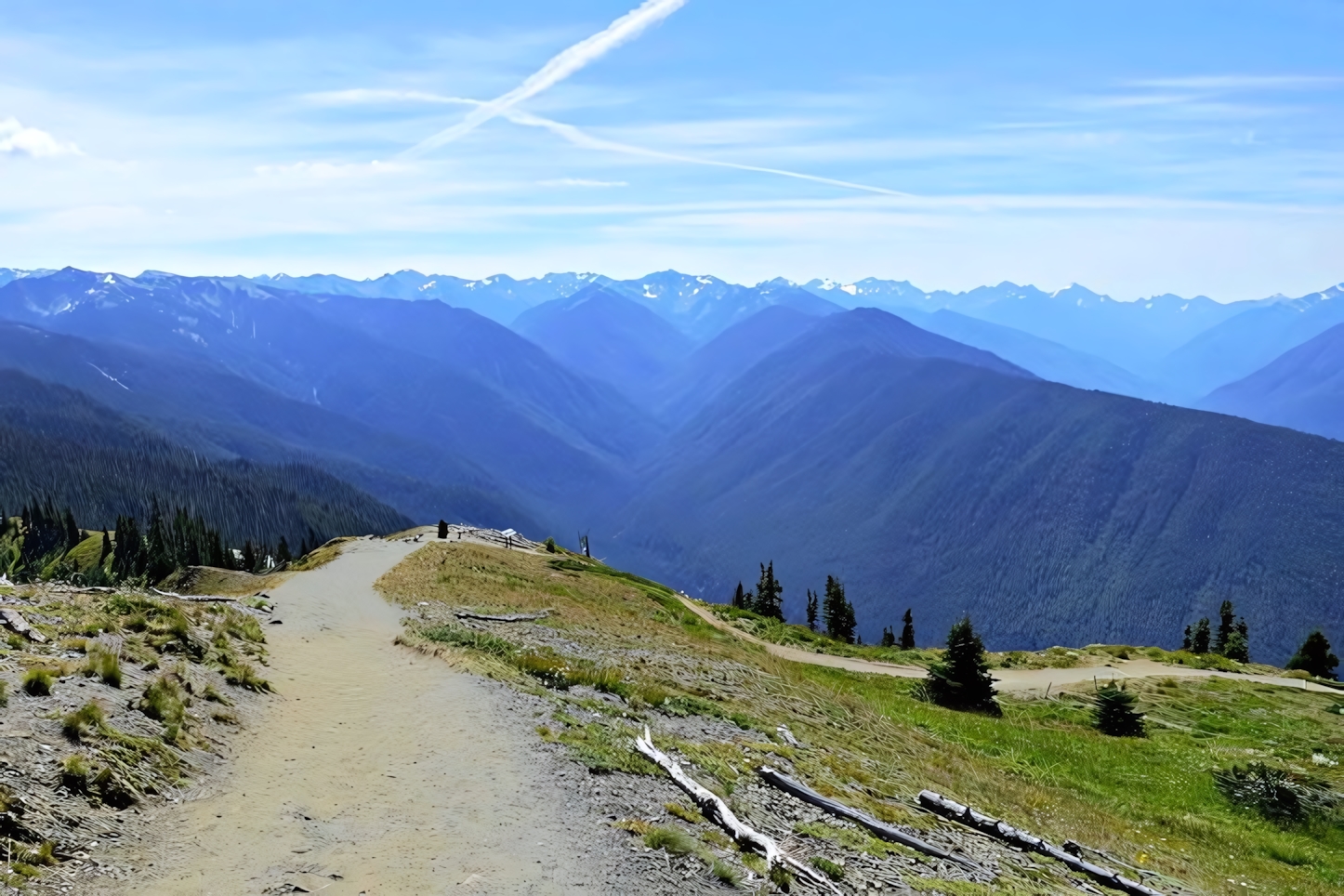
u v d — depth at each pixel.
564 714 21.08
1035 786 30.42
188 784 14.27
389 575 52.25
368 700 21.84
